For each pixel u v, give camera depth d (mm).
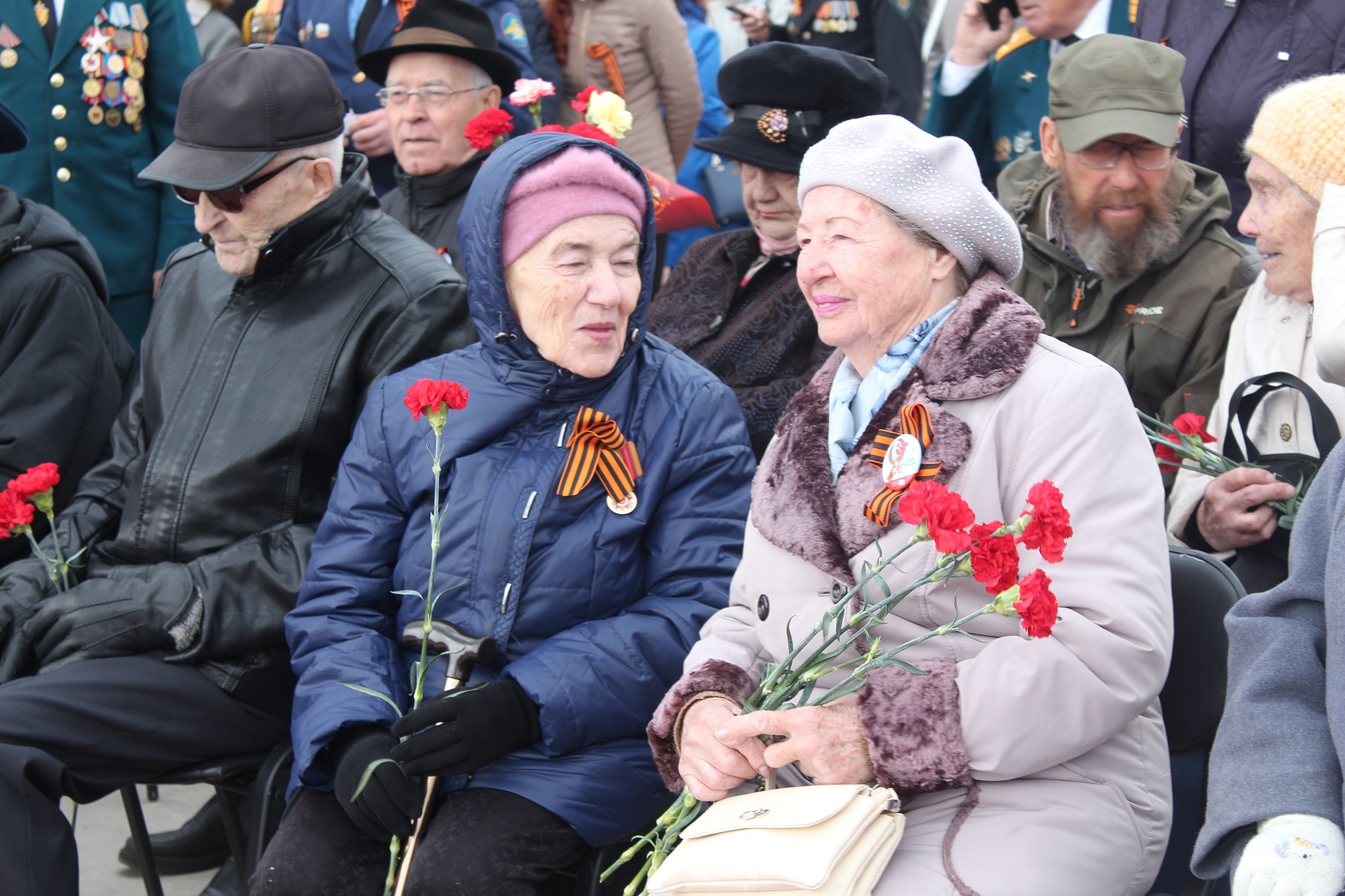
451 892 2350
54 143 4652
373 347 3064
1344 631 1769
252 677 2949
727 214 4703
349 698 2541
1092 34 4086
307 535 3020
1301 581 1936
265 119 3035
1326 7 3533
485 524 2617
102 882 3578
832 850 1839
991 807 2027
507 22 4473
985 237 2186
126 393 3719
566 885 2680
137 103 4809
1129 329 3242
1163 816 2119
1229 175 3713
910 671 1957
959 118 4414
